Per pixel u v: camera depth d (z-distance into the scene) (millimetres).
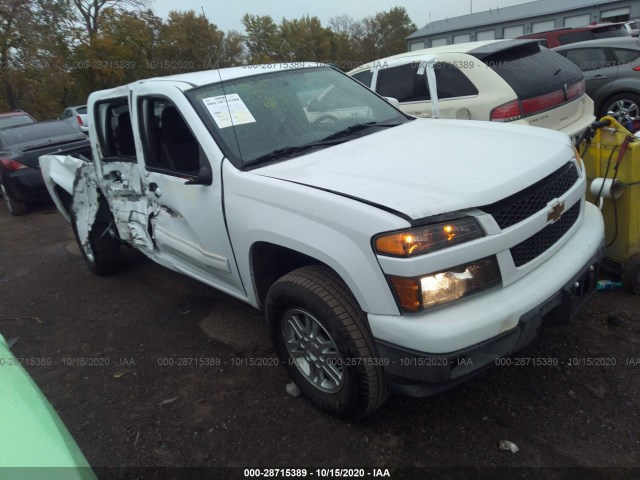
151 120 3590
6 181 8492
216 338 3725
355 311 2367
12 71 23922
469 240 2176
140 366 3494
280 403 2914
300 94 3586
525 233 2336
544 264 2484
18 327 4367
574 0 35281
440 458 2391
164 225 3645
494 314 2168
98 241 4992
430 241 2115
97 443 2787
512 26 37906
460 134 3158
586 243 2670
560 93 5180
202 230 3188
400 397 2812
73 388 3346
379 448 2494
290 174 2734
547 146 2832
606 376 2779
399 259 2107
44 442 1456
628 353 2943
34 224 8055
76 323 4297
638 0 31703
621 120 7656
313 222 2430
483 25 39281
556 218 2508
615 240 3582
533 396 2705
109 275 5293
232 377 3225
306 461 2479
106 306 4547
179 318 4121
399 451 2463
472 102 5203
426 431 2562
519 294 2281
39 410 1605
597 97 7973
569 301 2434
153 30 30203
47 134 9422
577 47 8281
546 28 36250
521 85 5031
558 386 2752
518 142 2900
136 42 28328
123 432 2850
